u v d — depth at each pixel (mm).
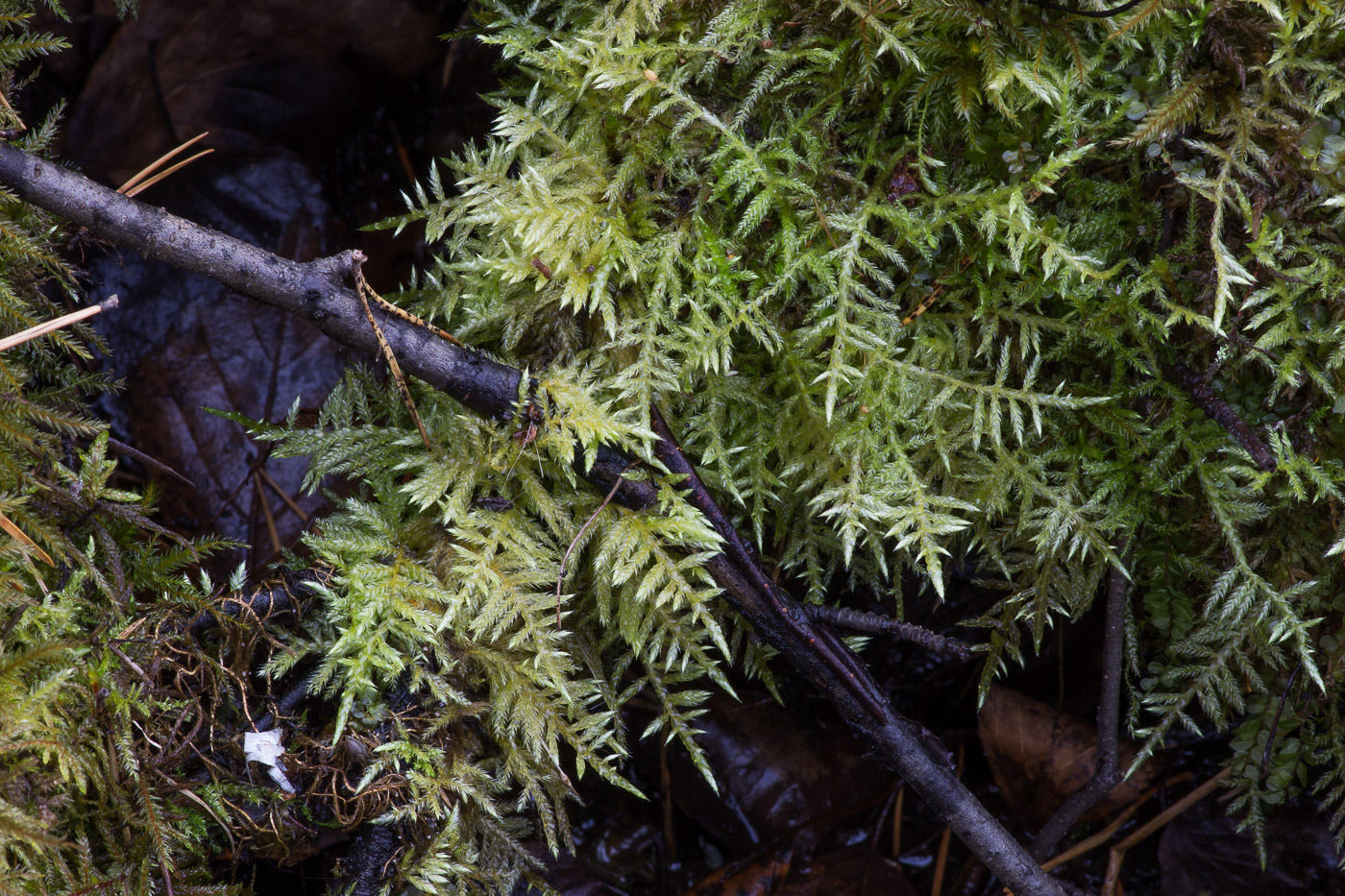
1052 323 573
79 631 550
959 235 571
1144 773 616
